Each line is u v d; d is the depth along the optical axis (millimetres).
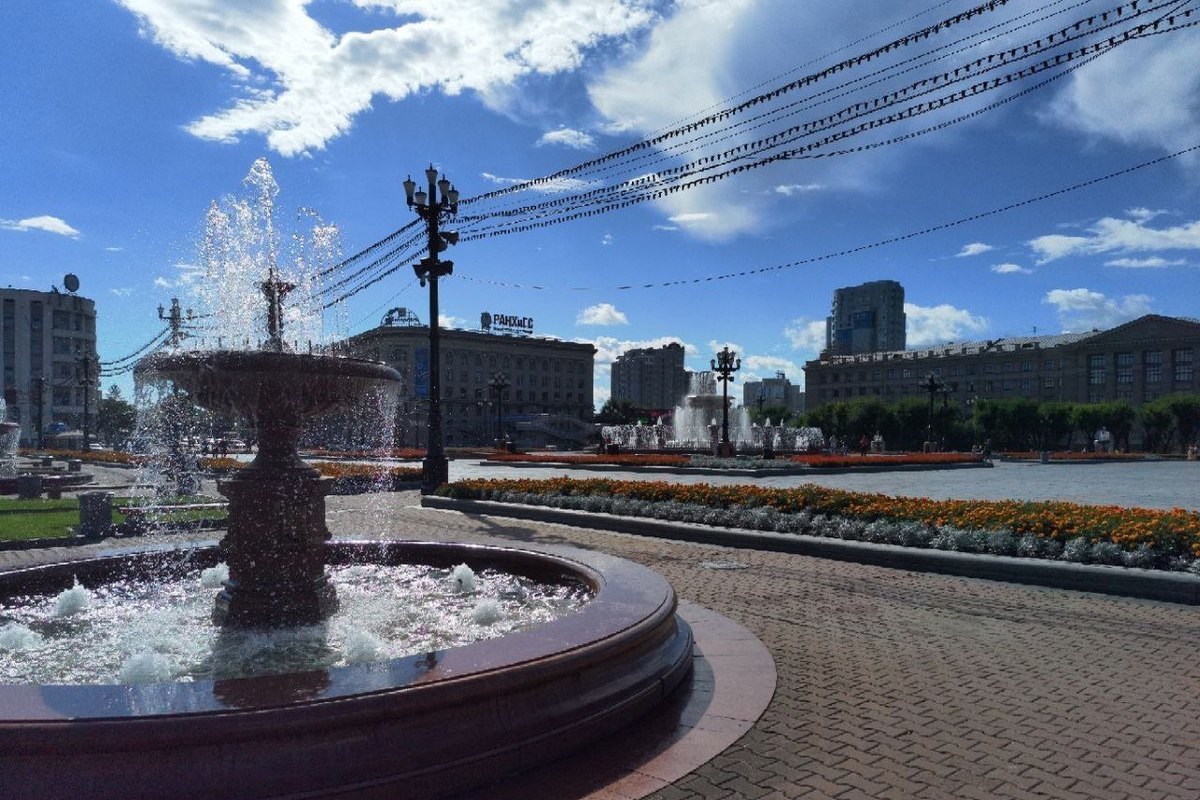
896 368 138250
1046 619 7406
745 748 4406
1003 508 10938
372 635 5844
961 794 3840
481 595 7535
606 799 3744
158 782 3221
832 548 10820
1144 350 109938
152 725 3236
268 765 3338
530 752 4020
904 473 34094
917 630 7062
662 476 29734
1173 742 4473
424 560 8914
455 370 123312
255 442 7414
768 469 29594
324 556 6770
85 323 101812
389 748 3572
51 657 5691
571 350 138125
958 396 129875
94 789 3180
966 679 5637
